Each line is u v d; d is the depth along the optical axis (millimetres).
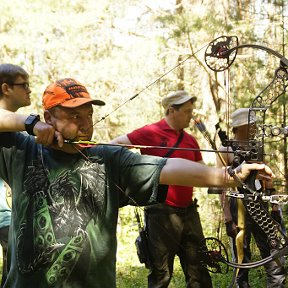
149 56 11688
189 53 9930
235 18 9539
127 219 11211
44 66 12227
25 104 4918
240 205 3576
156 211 5059
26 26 11219
